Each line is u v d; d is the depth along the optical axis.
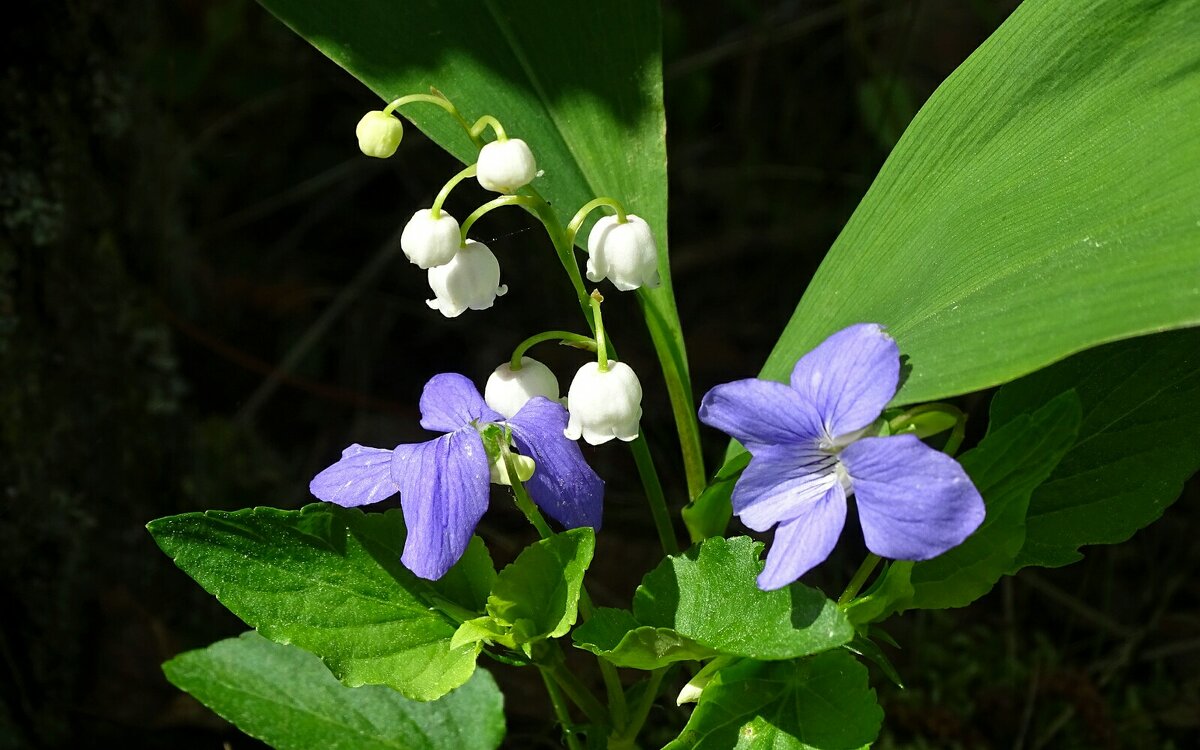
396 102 0.18
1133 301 0.15
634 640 0.17
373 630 0.18
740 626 0.17
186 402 0.28
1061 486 0.19
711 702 0.17
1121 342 0.19
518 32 0.21
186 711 0.25
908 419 0.18
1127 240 0.16
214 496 0.27
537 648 0.18
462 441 0.17
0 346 0.24
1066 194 0.17
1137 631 0.25
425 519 0.17
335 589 0.18
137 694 0.25
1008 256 0.17
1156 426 0.19
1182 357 0.19
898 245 0.19
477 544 0.19
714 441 0.29
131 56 0.26
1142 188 0.16
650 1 0.21
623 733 0.19
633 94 0.21
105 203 0.25
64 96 0.24
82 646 0.25
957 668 0.25
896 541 0.15
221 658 0.20
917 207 0.19
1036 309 0.16
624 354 0.31
